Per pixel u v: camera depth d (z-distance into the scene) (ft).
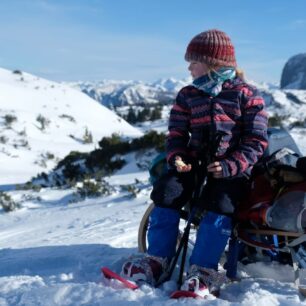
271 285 9.79
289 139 11.08
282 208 9.57
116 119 135.74
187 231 9.97
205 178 10.39
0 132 93.81
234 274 9.97
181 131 10.72
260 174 10.36
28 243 16.69
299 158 9.96
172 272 10.24
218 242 9.65
